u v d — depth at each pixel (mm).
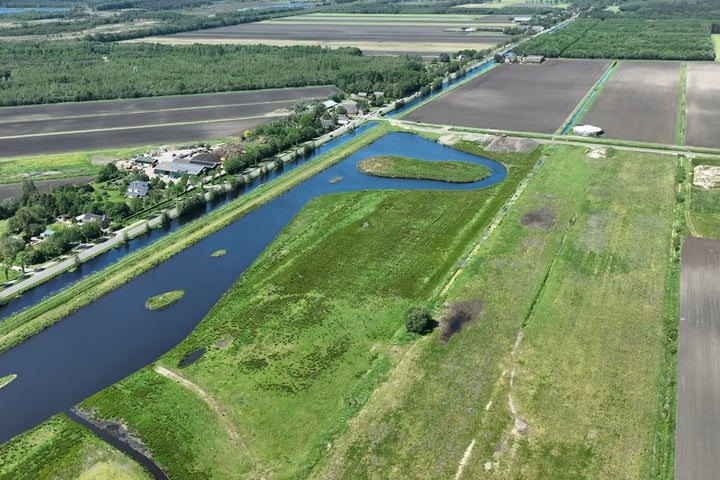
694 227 93312
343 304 78000
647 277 79812
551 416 57469
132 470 54250
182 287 84375
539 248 88812
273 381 64500
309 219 103500
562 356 65562
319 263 88688
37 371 67938
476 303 76062
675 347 65438
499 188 112562
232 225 103062
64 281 86562
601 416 57188
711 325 69312
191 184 119625
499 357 66000
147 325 76062
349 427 57531
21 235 98188
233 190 118688
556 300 75750
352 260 89062
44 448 56969
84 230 96688
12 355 70750
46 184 121000
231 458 55188
